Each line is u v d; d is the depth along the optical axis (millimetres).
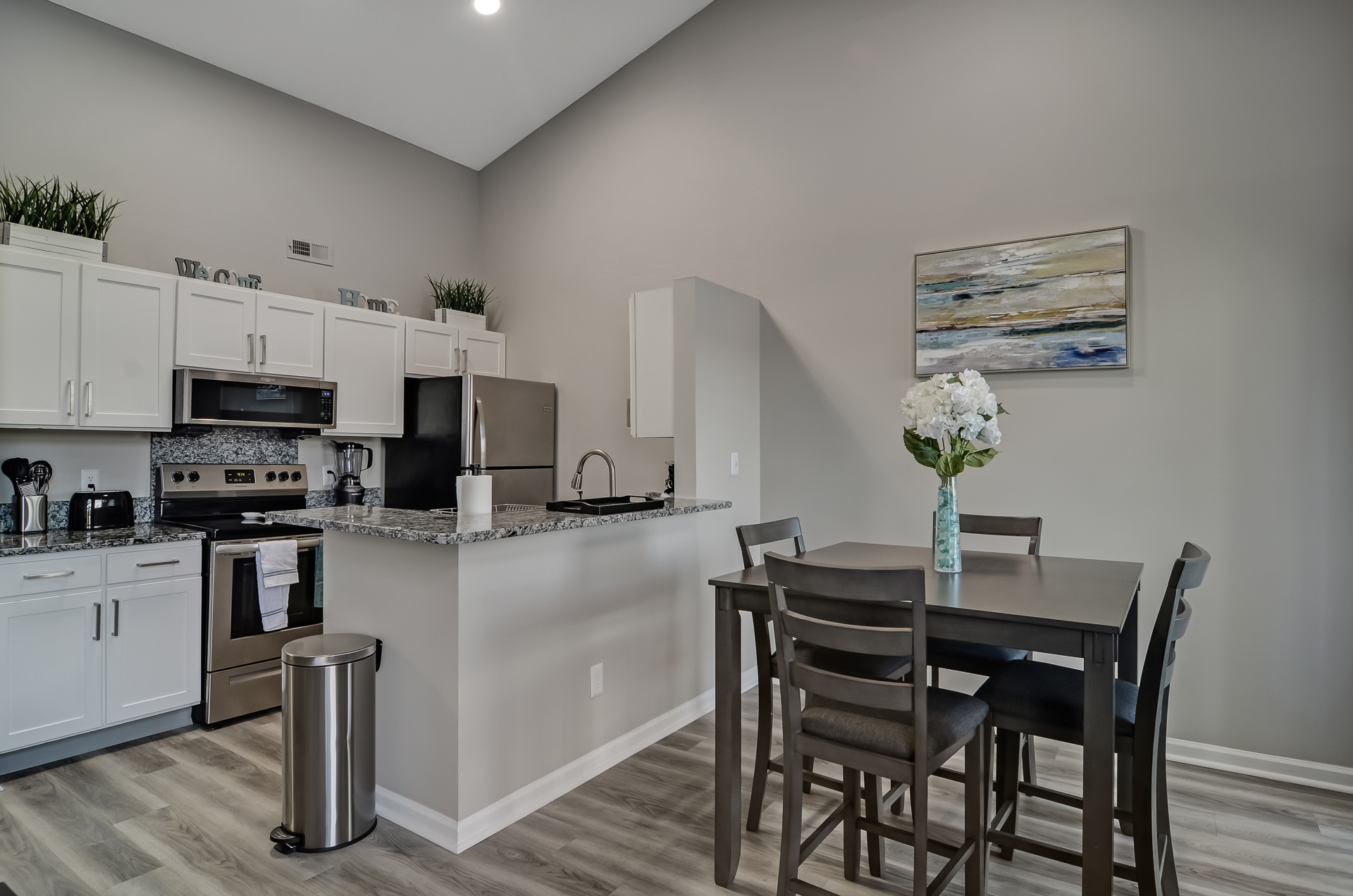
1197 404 2881
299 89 4148
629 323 3814
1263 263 2770
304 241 4250
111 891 2004
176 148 3719
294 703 2203
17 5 3195
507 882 2059
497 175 5113
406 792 2377
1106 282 3004
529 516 2670
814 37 3773
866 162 3613
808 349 3770
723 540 3602
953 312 3332
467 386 4168
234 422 3566
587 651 2738
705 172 4121
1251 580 2793
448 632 2246
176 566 3154
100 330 3145
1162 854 1918
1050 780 2715
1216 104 2848
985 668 2305
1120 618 1635
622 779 2721
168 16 3482
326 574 2670
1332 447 2662
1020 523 2736
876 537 3574
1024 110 3223
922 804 1630
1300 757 2723
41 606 2766
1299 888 2047
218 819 2402
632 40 4223
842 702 1897
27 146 3221
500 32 3926
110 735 3010
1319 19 2684
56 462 3285
